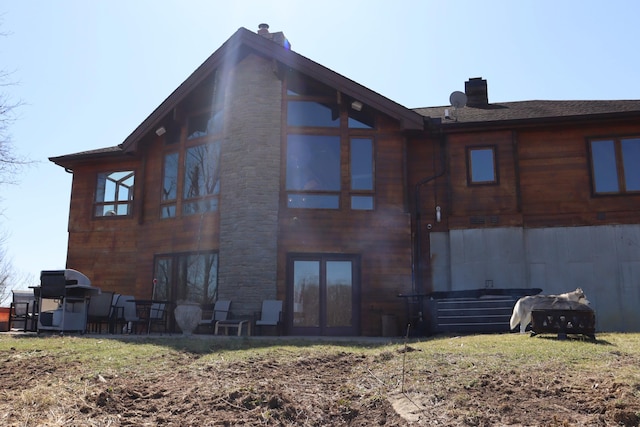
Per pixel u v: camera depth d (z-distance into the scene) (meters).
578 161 15.84
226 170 15.55
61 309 12.99
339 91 15.41
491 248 15.60
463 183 16.08
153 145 17.77
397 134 15.77
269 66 15.70
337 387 6.95
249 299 14.55
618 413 5.46
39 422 5.82
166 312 15.79
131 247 18.05
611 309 15.06
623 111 15.41
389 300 14.89
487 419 5.64
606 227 15.41
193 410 6.21
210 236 15.57
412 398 6.33
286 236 14.97
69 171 19.69
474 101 19.86
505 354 7.99
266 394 6.48
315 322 14.69
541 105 18.39
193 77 16.11
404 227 15.31
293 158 15.41
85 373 7.56
